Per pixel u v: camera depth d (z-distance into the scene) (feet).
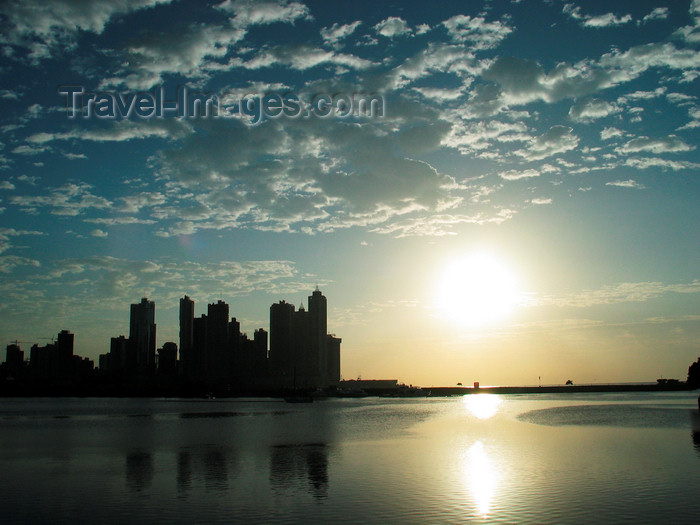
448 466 197.88
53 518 131.03
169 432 346.74
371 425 402.52
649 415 455.22
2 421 467.11
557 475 176.55
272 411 647.97
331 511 134.00
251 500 146.10
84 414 583.17
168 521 127.24
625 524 121.29
